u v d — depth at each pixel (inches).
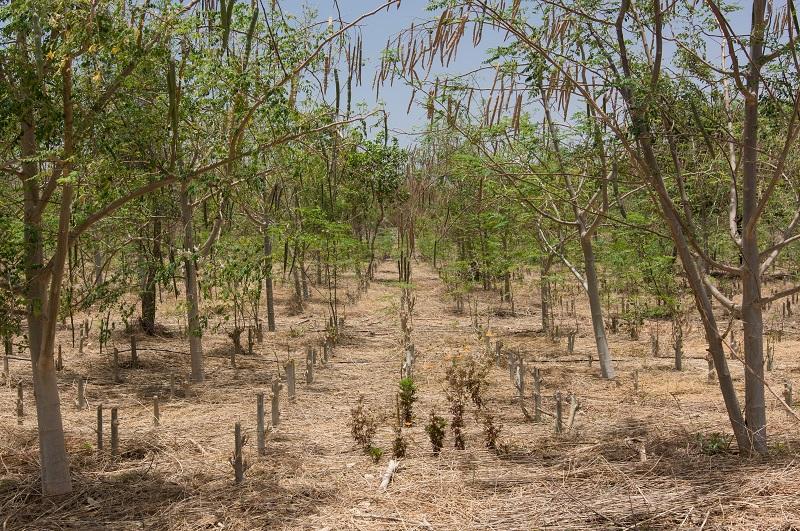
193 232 515.8
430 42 261.3
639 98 267.9
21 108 217.0
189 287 478.0
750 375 284.4
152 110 257.4
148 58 222.7
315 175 511.2
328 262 712.4
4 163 243.4
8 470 279.9
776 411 361.7
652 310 621.6
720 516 221.1
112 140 231.3
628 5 265.3
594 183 493.4
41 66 211.2
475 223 759.7
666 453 288.2
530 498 242.8
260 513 235.6
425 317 830.5
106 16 206.4
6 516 238.5
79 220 271.1
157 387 456.1
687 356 561.0
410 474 271.7
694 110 270.4
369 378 487.2
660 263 581.0
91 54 211.0
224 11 243.3
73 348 579.8
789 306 744.3
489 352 506.9
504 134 419.8
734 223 295.0
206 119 331.3
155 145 264.7
